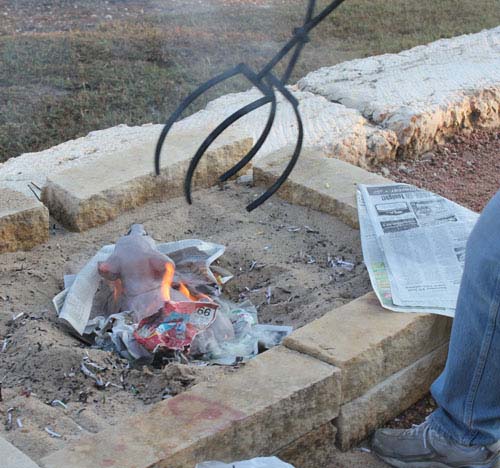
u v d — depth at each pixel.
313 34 9.86
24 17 10.77
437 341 3.33
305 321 3.50
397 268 3.52
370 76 6.68
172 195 4.53
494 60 7.14
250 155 2.24
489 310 2.61
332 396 2.92
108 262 3.62
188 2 11.74
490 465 2.87
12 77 8.31
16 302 3.62
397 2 11.30
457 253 3.60
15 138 6.88
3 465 2.39
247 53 9.12
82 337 3.47
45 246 4.07
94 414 2.86
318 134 5.54
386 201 4.02
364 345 3.04
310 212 4.38
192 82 8.27
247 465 2.56
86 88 8.08
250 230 4.26
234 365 3.06
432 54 7.34
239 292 3.87
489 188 5.59
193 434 2.59
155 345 3.25
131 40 9.62
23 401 2.91
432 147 6.08
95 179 4.33
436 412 2.90
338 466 2.98
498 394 2.70
